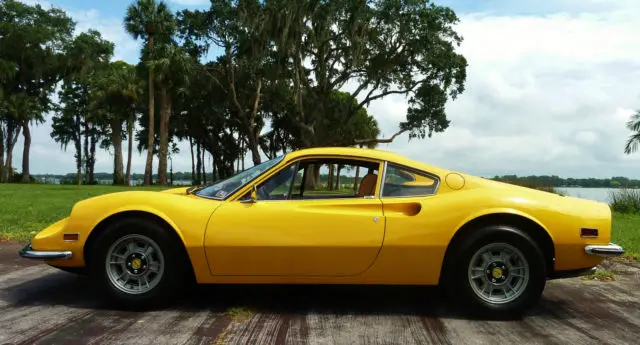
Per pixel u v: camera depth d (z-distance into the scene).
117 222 4.27
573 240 4.19
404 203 4.29
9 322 3.97
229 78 40.62
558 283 5.63
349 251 4.17
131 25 36.91
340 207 4.28
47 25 50.50
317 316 4.25
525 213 4.20
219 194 4.44
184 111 50.25
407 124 38.12
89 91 52.12
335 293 4.99
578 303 4.79
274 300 4.70
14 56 49.03
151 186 35.19
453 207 4.21
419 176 4.44
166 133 39.78
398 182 4.43
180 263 4.30
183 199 4.38
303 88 38.94
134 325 3.93
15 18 49.44
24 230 8.60
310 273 4.23
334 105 38.84
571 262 4.26
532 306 4.20
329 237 4.16
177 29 37.59
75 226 4.35
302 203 4.30
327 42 34.94
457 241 4.24
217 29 36.91
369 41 35.53
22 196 18.53
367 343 3.62
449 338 3.76
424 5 33.81
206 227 4.21
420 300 4.78
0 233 8.25
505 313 4.17
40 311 4.27
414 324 4.07
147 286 4.30
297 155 4.55
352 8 32.47
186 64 36.94
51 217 10.36
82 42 51.31
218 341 3.60
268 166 4.55
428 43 33.78
